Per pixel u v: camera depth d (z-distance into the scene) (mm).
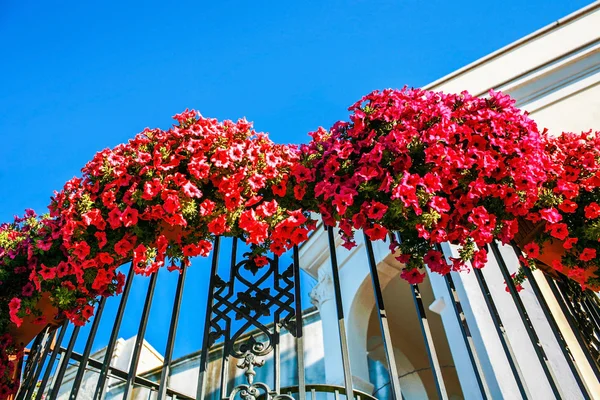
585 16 5281
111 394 8812
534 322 3900
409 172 2285
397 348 8406
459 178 2295
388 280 6195
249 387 2078
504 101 2520
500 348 3875
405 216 2158
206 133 2498
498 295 4203
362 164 2346
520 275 2861
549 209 2361
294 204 2584
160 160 2361
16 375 2365
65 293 2281
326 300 6801
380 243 6152
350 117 2539
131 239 2326
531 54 5301
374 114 2445
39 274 2291
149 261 2305
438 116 2389
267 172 2498
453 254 4566
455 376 8492
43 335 2621
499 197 2357
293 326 2221
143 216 2303
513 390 3613
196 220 2377
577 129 4574
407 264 2355
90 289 2404
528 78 5059
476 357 2129
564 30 5305
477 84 5336
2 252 2395
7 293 2350
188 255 2395
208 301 2430
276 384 2078
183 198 2281
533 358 3699
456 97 2586
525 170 2270
